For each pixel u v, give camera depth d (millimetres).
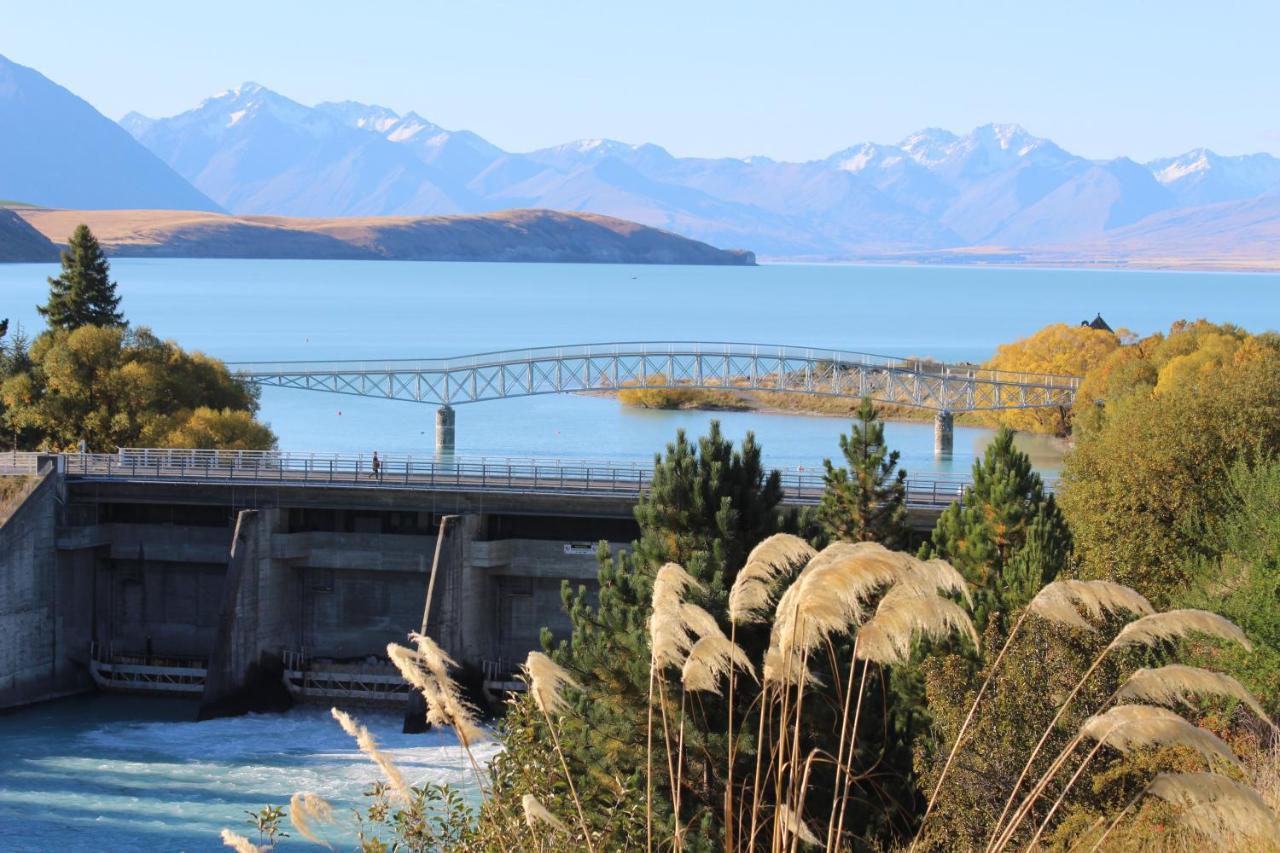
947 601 22531
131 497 145375
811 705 48500
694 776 48594
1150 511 105375
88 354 169750
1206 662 57875
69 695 141500
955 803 44344
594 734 49500
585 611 60188
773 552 24406
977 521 81000
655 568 57625
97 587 148250
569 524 142750
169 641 147875
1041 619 46688
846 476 88875
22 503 138250
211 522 148375
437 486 141125
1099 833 37156
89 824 99062
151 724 128500
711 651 24281
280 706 136750
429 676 25656
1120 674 46094
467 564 136750
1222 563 88938
